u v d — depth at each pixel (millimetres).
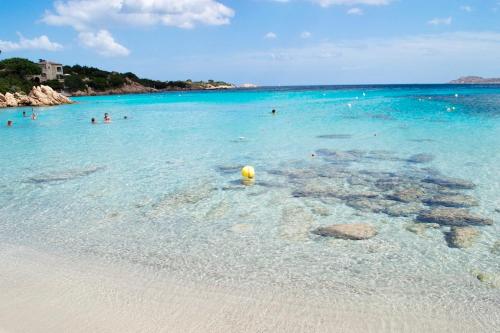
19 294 6320
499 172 13086
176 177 13500
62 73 115312
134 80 140500
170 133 24781
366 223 9000
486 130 22016
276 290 6309
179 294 6242
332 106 44031
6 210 10516
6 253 7895
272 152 17516
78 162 16344
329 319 5516
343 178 12781
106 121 33750
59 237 8664
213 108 46906
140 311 5785
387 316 5559
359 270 6898
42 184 13008
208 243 8172
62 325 5477
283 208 10156
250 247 7934
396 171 13555
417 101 47688
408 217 9289
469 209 9734
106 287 6492
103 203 10938
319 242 8070
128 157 17156
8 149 20188
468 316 5523
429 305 5805
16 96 58438
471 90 83625
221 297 6129
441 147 17594
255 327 5363
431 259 7238
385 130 23266
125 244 8227
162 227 9109
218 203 10688
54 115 42375
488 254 7387
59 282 6684
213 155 17156
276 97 71938
